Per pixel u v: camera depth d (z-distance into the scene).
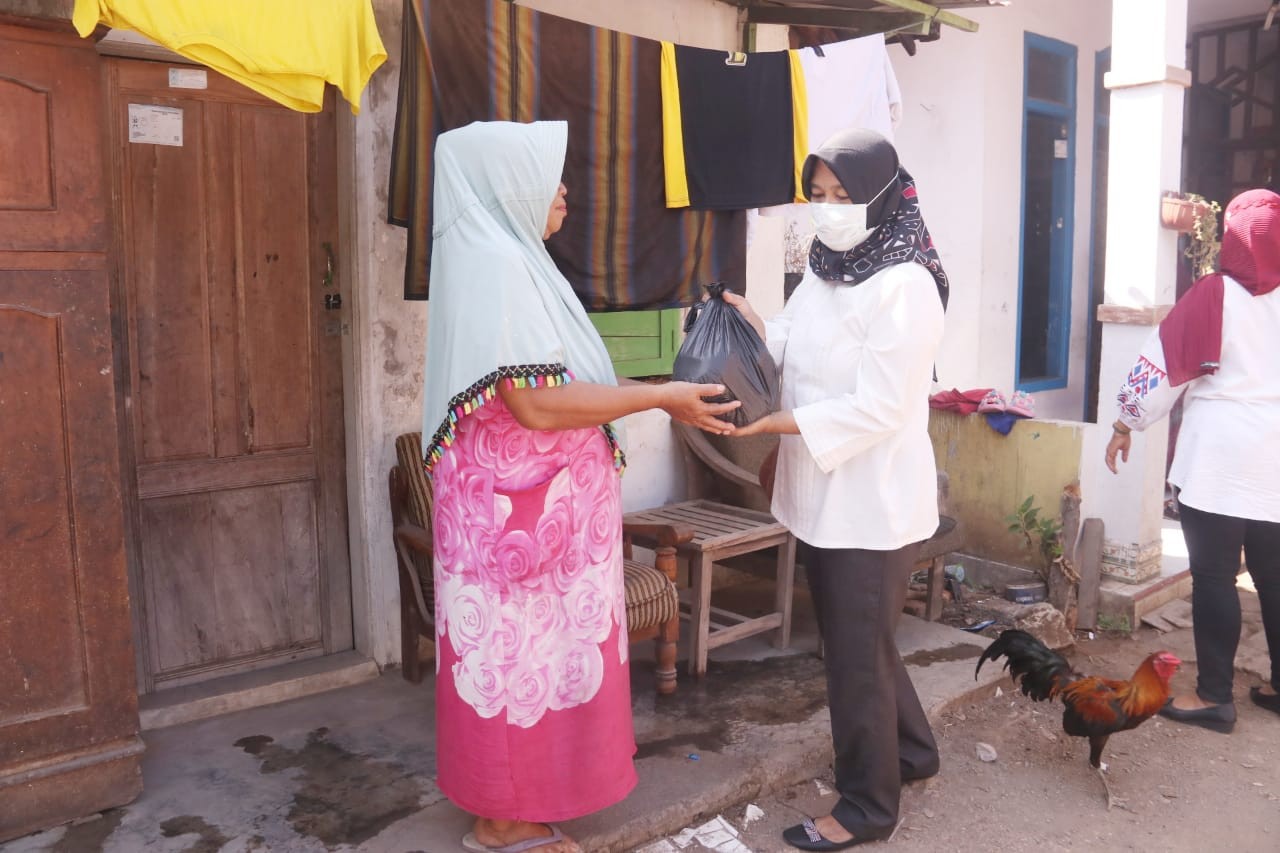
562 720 2.52
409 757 3.21
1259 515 3.58
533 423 2.31
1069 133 7.31
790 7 4.88
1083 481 4.92
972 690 3.88
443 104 3.34
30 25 2.43
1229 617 3.72
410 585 3.70
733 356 2.59
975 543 5.18
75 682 2.72
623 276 3.99
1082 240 7.59
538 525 2.41
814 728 3.49
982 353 6.81
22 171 2.47
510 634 2.44
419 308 3.80
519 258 2.31
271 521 3.71
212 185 3.45
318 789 3.01
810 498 2.75
